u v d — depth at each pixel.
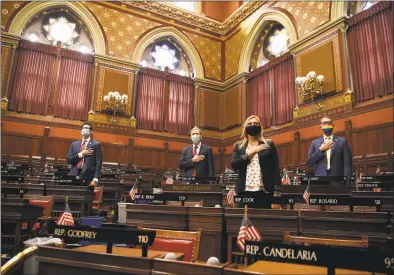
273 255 1.51
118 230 1.73
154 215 3.55
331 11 11.65
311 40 12.19
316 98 11.67
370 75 10.27
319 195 3.05
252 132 3.31
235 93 16.02
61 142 13.03
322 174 4.31
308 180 3.80
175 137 15.41
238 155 3.32
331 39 11.44
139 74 15.24
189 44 16.56
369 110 9.95
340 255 1.37
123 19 15.20
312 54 12.07
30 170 7.74
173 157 15.17
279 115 13.35
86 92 13.91
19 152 12.25
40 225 3.89
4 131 12.13
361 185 4.11
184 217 3.39
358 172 9.89
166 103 15.58
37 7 13.47
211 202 4.02
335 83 11.06
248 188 3.20
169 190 4.17
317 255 1.41
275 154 3.29
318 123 11.41
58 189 4.64
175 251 2.18
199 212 3.34
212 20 17.22
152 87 15.38
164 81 15.73
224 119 16.58
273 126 13.53
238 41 16.47
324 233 2.81
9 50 12.59
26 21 13.19
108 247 1.76
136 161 14.27
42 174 7.25
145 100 15.09
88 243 2.75
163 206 3.52
